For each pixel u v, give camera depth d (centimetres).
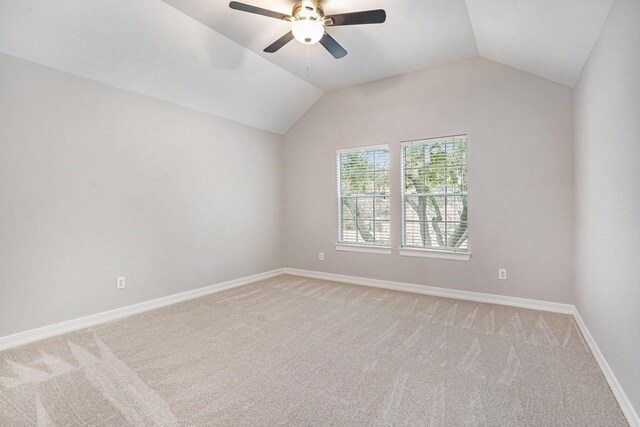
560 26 227
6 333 251
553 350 242
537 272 334
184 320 314
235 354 242
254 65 367
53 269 276
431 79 388
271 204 501
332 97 466
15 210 255
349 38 319
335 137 464
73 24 251
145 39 287
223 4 265
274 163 505
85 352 245
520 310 333
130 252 331
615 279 191
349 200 460
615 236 192
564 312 321
